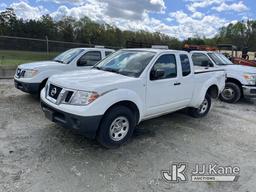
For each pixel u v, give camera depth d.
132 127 4.55
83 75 4.64
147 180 3.54
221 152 4.59
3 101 7.10
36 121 5.53
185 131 5.55
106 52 8.28
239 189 3.47
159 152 4.42
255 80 8.88
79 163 3.86
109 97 4.05
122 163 3.95
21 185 3.21
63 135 4.83
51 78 4.61
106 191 3.23
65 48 16.86
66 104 4.02
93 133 4.09
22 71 6.98
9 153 4.02
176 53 5.45
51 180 3.37
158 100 5.02
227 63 9.77
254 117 7.18
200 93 6.14
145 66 4.78
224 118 6.84
